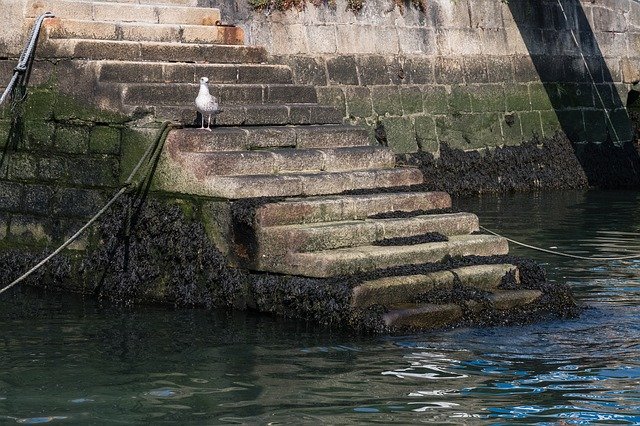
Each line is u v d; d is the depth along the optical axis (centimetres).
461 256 1468
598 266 1717
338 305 1320
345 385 1093
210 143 1481
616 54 3153
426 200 1556
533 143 2870
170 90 1556
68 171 1570
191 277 1455
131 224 1502
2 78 1650
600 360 1188
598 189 2945
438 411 1016
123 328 1333
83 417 998
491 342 1265
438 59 2645
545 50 2942
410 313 1316
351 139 1653
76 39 1572
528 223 2170
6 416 1000
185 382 1105
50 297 1527
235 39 1795
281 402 1040
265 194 1447
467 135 2697
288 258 1373
